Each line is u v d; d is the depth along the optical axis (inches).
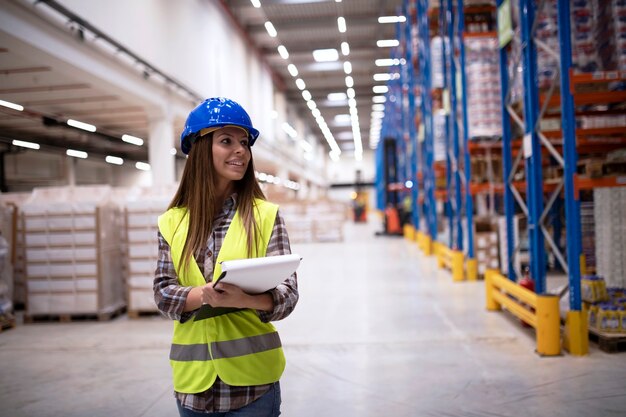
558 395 133.4
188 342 53.5
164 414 130.9
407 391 140.2
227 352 52.1
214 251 54.7
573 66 198.7
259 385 53.6
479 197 436.5
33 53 284.4
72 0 306.2
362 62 984.9
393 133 1109.1
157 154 474.6
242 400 52.5
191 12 548.7
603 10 192.1
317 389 144.1
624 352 167.3
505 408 126.3
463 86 295.4
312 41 888.9
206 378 51.9
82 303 242.4
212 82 625.0
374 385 145.8
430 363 164.1
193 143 57.3
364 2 721.0
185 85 525.3
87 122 628.1
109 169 1050.7
